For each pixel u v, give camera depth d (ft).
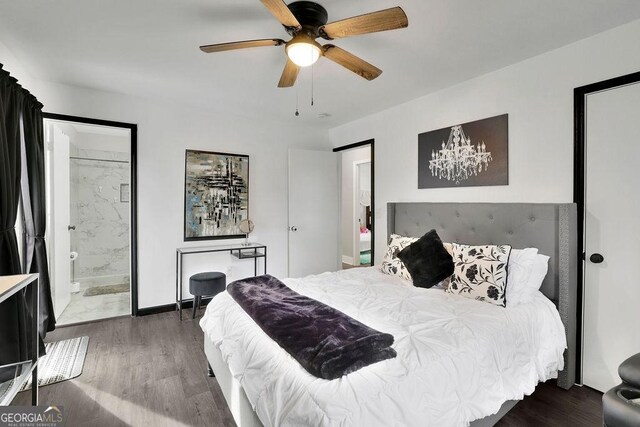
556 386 7.16
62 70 8.93
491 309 6.38
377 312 6.24
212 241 12.98
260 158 14.07
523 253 7.26
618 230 6.64
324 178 15.35
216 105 12.03
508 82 8.47
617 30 6.58
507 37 7.00
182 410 6.33
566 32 6.79
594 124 6.95
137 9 6.05
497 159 8.71
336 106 12.05
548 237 7.34
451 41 7.20
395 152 12.03
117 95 10.91
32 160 8.55
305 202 14.89
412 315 6.05
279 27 6.70
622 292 6.61
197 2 5.83
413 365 4.33
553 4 5.82
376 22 5.21
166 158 11.91
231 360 5.52
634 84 6.40
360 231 21.68
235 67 8.68
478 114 9.20
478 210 8.84
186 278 12.48
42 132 9.31
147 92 10.70
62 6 5.95
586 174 7.07
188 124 12.34
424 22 6.41
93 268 16.11
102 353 8.68
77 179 15.62
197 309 12.29
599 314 6.92
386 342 4.54
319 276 9.25
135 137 11.28
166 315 11.69
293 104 11.82
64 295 12.01
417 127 11.14
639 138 6.36
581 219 7.11
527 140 8.07
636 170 6.40
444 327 5.46
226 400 6.07
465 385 4.60
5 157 6.66
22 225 8.51
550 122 7.63
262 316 5.58
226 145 13.21
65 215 12.10
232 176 13.35
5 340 6.63
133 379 7.41
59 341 9.41
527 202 8.06
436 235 8.43
